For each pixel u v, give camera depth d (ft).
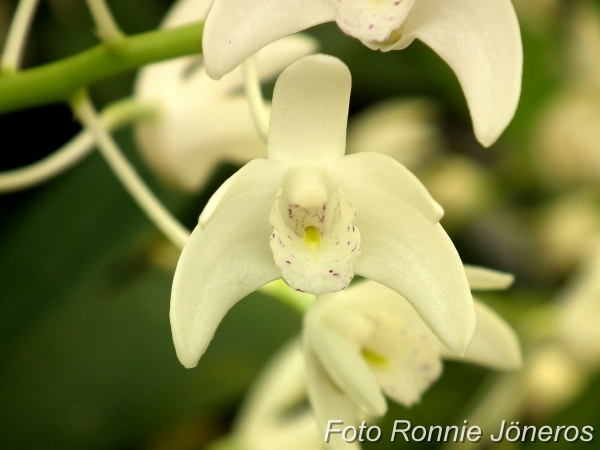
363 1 0.41
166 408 0.57
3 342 0.56
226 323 0.59
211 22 0.39
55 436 0.56
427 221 0.42
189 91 0.53
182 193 0.58
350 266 0.42
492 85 0.39
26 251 0.57
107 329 0.57
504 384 0.61
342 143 0.42
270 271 0.43
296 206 0.43
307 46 0.54
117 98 0.62
